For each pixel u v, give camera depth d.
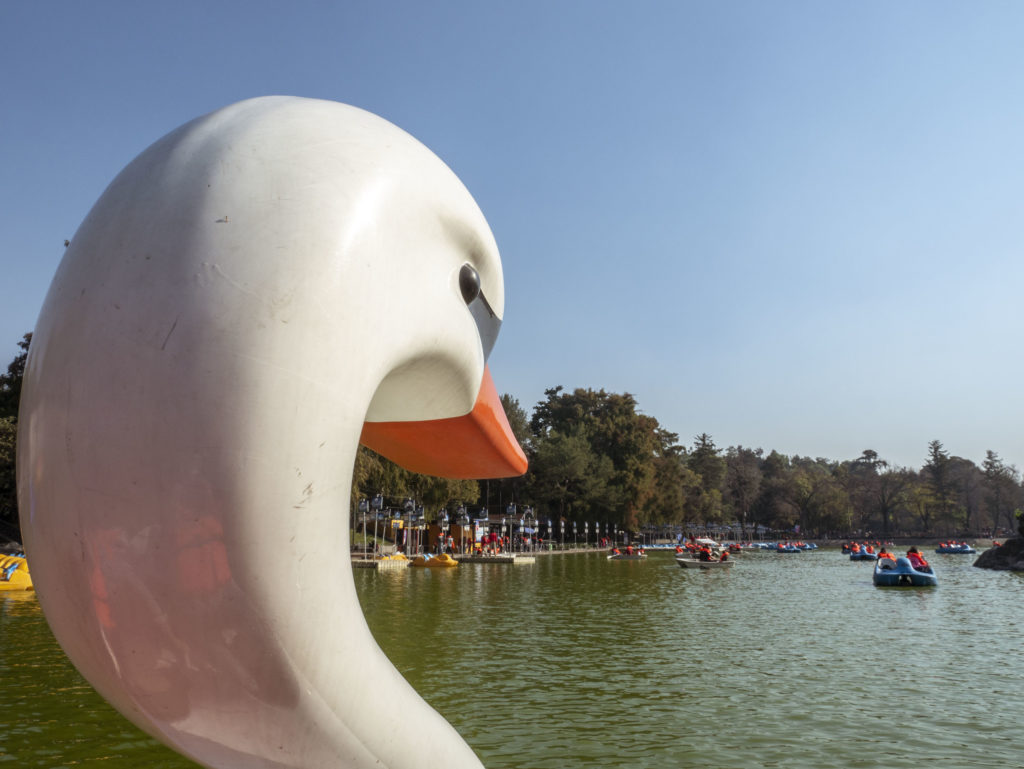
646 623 22.17
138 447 1.09
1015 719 11.13
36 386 1.17
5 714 10.67
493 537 71.69
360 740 1.31
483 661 15.54
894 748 9.70
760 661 15.73
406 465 1.98
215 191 1.20
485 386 1.79
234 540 1.10
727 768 8.93
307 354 1.16
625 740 9.97
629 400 96.31
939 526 139.25
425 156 1.46
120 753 9.00
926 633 20.30
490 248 1.59
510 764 9.02
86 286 1.17
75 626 1.15
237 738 1.22
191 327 1.12
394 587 35.84
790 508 134.62
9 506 40.38
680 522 121.00
